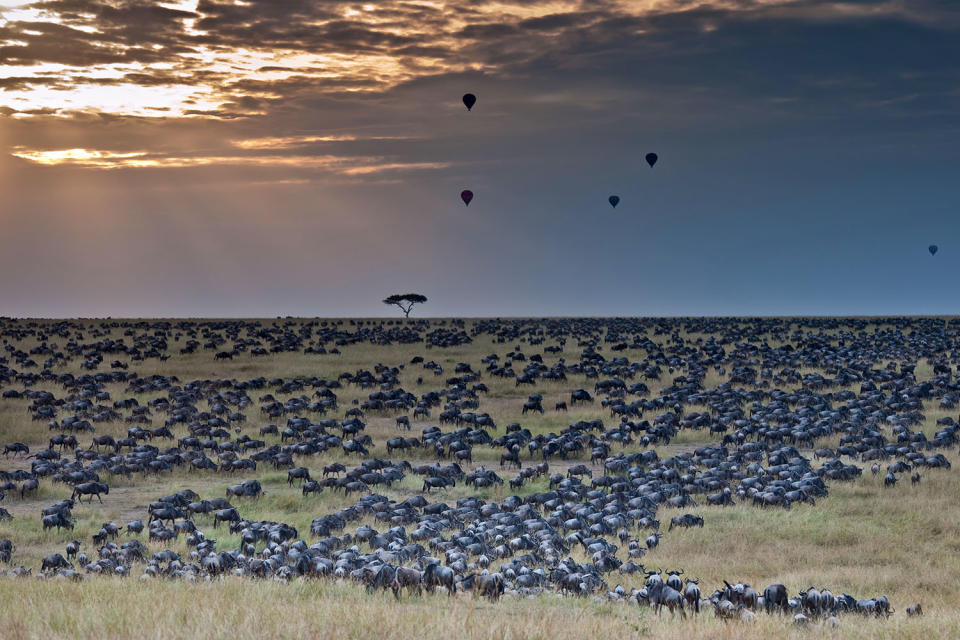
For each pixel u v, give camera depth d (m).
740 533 104.31
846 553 96.69
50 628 41.12
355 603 49.97
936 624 55.88
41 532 101.75
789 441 164.38
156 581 63.16
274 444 163.75
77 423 169.75
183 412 182.00
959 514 111.31
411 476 137.25
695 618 53.50
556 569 70.62
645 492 118.56
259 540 92.56
